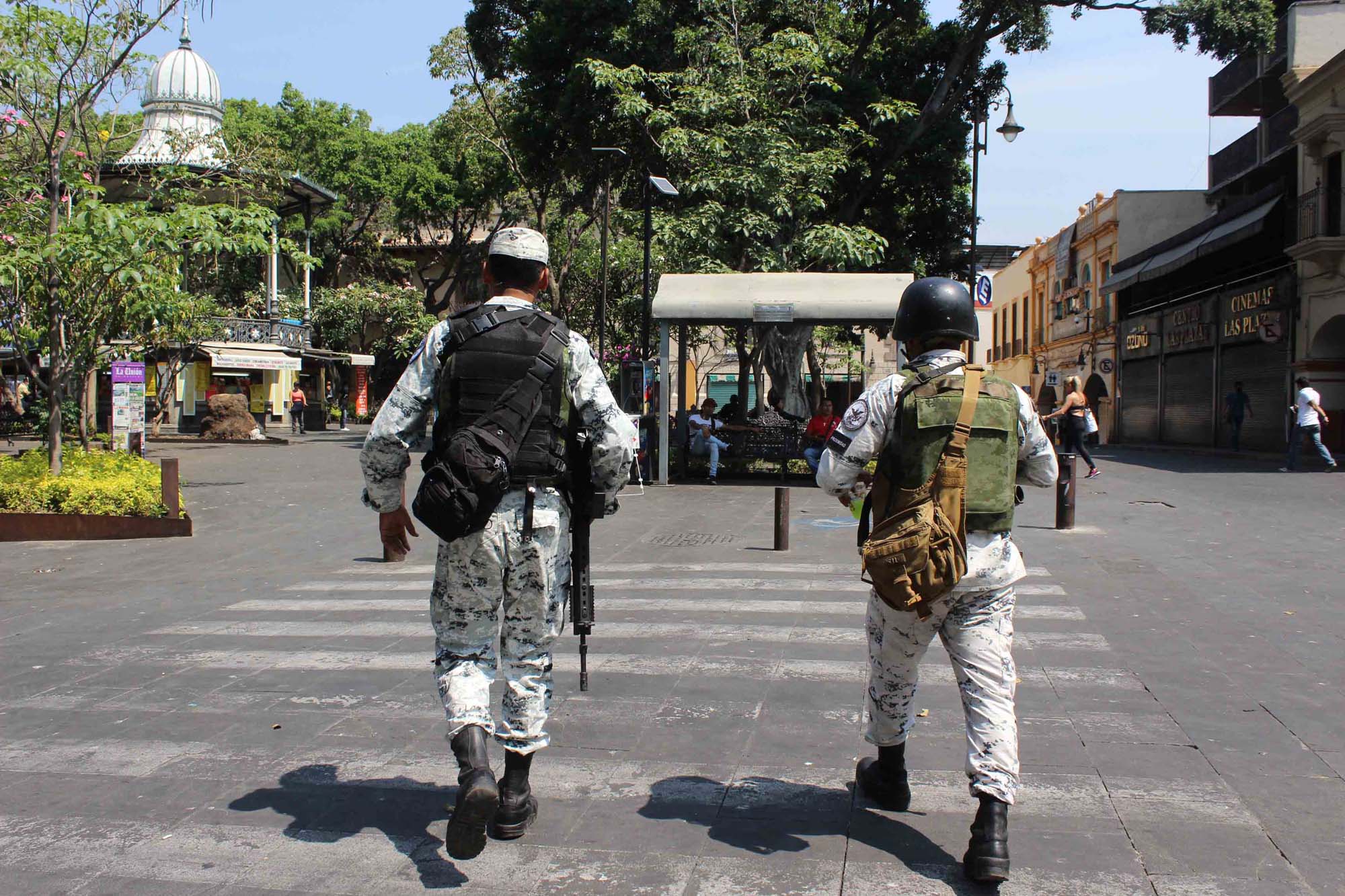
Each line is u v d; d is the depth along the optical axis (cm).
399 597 763
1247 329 2542
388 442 307
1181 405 3017
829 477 313
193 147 2050
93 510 1097
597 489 324
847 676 519
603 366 2344
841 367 2900
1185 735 423
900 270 2391
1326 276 2195
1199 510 1245
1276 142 2684
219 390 3475
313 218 4266
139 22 1276
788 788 367
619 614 676
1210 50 2072
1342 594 723
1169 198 3475
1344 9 2356
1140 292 3453
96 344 1297
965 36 2252
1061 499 1073
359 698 491
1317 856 311
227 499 1484
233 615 698
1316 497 1398
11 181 1281
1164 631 610
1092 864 306
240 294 3950
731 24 2072
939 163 2295
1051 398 3706
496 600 309
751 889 291
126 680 527
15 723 456
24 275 1215
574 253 3153
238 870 307
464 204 4347
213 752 414
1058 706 464
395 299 4369
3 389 2919
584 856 314
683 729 435
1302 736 421
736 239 1944
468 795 272
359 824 341
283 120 4434
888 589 289
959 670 301
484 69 2744
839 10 2258
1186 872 300
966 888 291
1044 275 4619
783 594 744
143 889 296
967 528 292
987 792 286
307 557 972
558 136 2453
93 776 388
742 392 1962
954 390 298
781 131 1966
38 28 1242
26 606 744
